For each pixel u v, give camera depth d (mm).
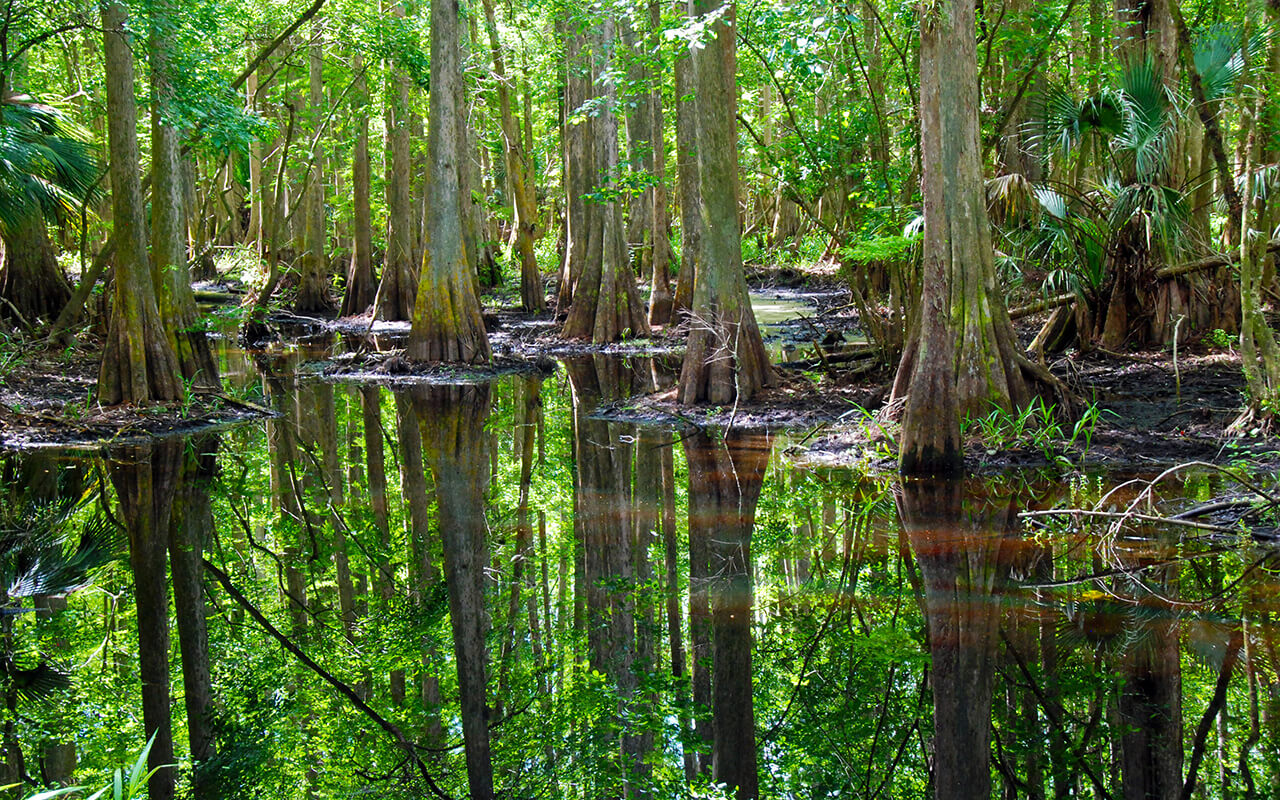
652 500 8430
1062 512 6707
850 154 11844
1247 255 8312
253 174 34906
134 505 8836
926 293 8711
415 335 16141
